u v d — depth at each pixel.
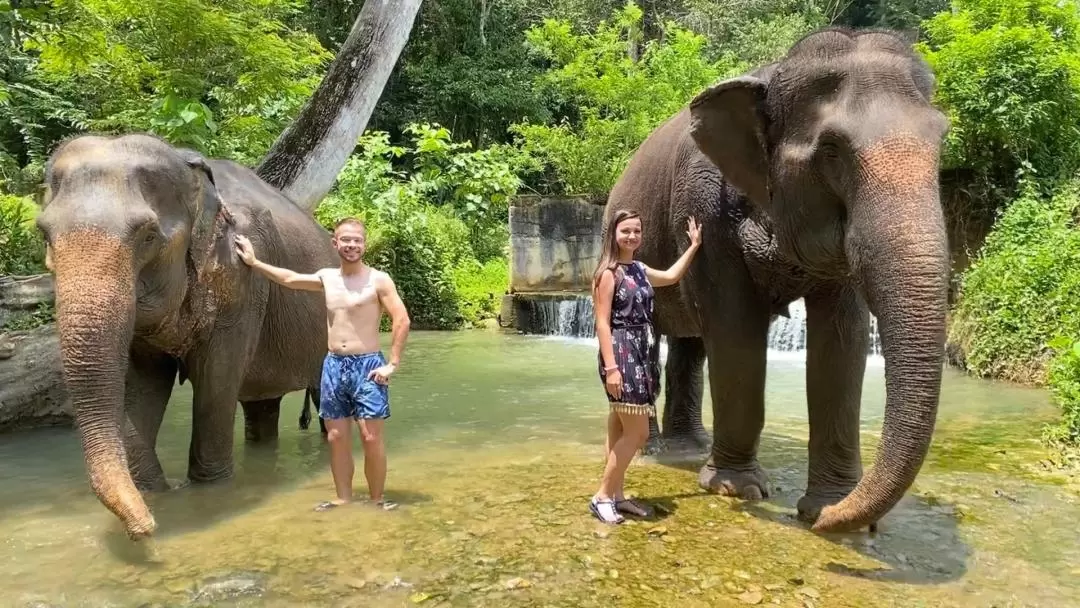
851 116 3.03
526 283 14.76
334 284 4.09
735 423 4.19
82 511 3.97
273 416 5.64
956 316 9.31
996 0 11.13
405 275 14.03
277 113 11.83
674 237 4.50
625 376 3.69
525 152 19.05
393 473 4.65
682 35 18.06
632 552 3.31
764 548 3.37
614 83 17.36
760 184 3.52
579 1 23.97
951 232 11.12
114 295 3.32
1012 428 5.81
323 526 3.68
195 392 4.38
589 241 14.98
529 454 5.11
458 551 3.34
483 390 7.55
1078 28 11.25
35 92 14.27
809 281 3.81
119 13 9.02
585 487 4.30
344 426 4.06
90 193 3.45
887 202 2.84
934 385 2.70
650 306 3.80
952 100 10.58
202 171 4.07
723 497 4.14
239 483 4.49
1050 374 6.16
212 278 4.15
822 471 3.84
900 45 3.21
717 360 4.14
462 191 18.17
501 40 24.88
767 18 24.42
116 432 3.30
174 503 4.09
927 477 4.45
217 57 9.24
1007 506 3.93
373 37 9.05
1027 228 9.59
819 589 2.95
